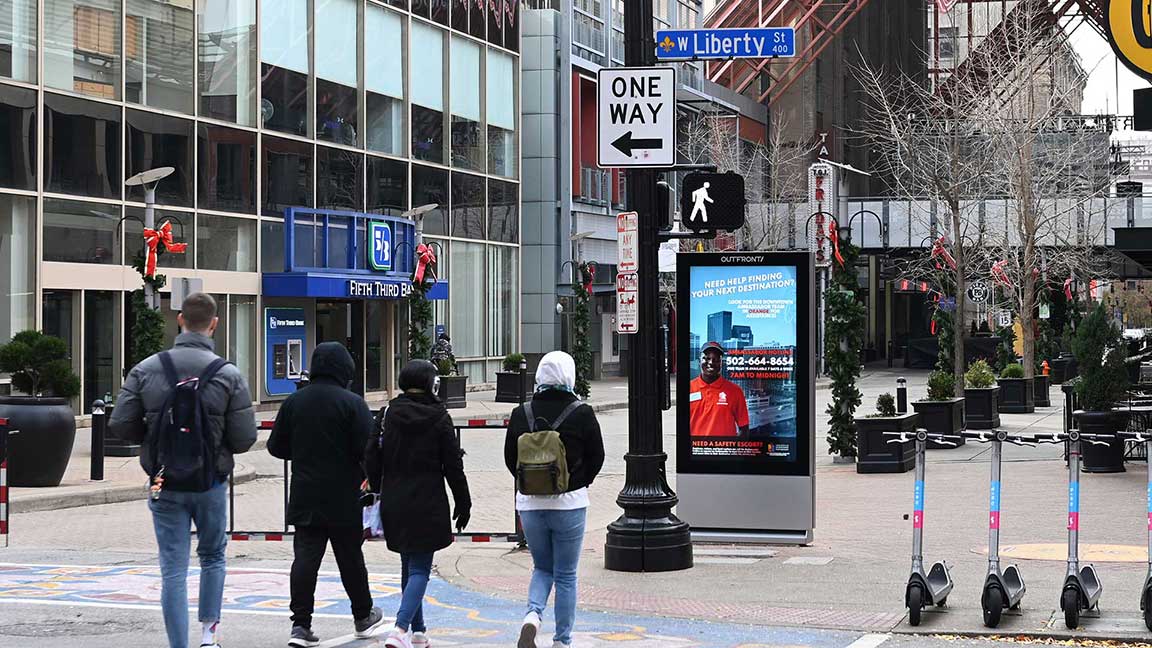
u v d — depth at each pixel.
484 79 59.81
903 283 79.12
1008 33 53.38
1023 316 45.88
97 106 38.38
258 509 22.52
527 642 10.32
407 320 53.81
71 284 37.16
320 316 49.00
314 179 47.66
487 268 60.28
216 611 10.46
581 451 10.66
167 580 10.16
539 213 66.75
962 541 16.94
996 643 11.34
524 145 66.94
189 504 10.15
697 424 17.22
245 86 44.44
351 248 48.69
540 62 66.75
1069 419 28.09
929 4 103.06
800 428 16.97
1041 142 52.50
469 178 58.53
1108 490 21.95
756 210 73.62
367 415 11.23
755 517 17.03
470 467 29.28
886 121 70.88
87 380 37.97
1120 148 66.62
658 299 15.41
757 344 17.12
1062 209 61.94
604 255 72.50
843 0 94.50
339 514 11.19
